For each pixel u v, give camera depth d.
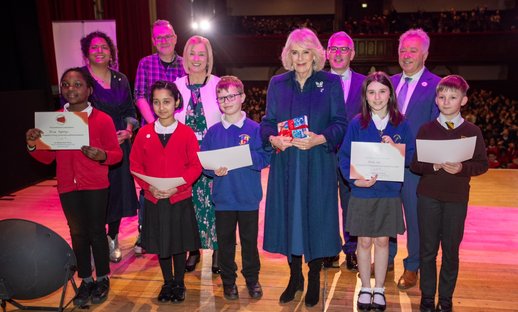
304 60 2.47
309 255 2.57
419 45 2.77
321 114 2.52
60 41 4.76
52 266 2.52
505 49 15.17
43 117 2.55
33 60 5.80
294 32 2.51
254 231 2.79
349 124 2.64
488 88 16.69
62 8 6.32
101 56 3.07
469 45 15.39
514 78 16.14
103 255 2.85
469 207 4.81
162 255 2.68
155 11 9.68
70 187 2.70
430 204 2.53
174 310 2.74
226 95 2.65
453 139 2.42
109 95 3.17
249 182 2.72
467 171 2.39
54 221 4.45
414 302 2.80
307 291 2.74
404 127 2.56
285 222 2.61
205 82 3.04
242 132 2.73
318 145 2.53
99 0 7.38
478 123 13.02
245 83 18.11
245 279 2.91
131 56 8.52
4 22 5.50
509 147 10.48
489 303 2.78
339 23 17.42
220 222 2.77
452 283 2.60
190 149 2.71
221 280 3.14
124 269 3.34
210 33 16.11
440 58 15.69
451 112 2.43
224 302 2.83
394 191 2.55
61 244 2.53
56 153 2.71
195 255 3.33
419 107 2.80
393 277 3.15
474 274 3.19
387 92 2.49
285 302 2.80
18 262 2.48
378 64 15.84
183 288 2.87
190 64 2.95
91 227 2.78
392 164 2.44
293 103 2.54
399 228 2.58
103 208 2.79
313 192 2.54
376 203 2.55
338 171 3.16
